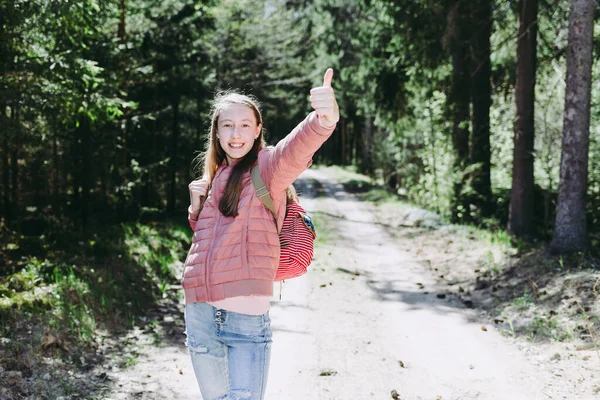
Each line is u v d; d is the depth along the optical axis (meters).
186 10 17.02
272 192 2.45
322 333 6.69
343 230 17.47
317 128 2.20
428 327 7.02
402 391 4.87
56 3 7.04
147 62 17.02
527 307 7.42
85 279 7.23
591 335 5.54
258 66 35.09
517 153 13.42
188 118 20.97
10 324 5.35
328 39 23.89
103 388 4.69
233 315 2.44
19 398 4.21
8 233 9.21
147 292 8.12
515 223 13.47
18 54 7.78
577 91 9.18
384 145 34.22
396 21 15.21
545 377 5.12
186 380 5.07
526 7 12.91
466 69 17.58
